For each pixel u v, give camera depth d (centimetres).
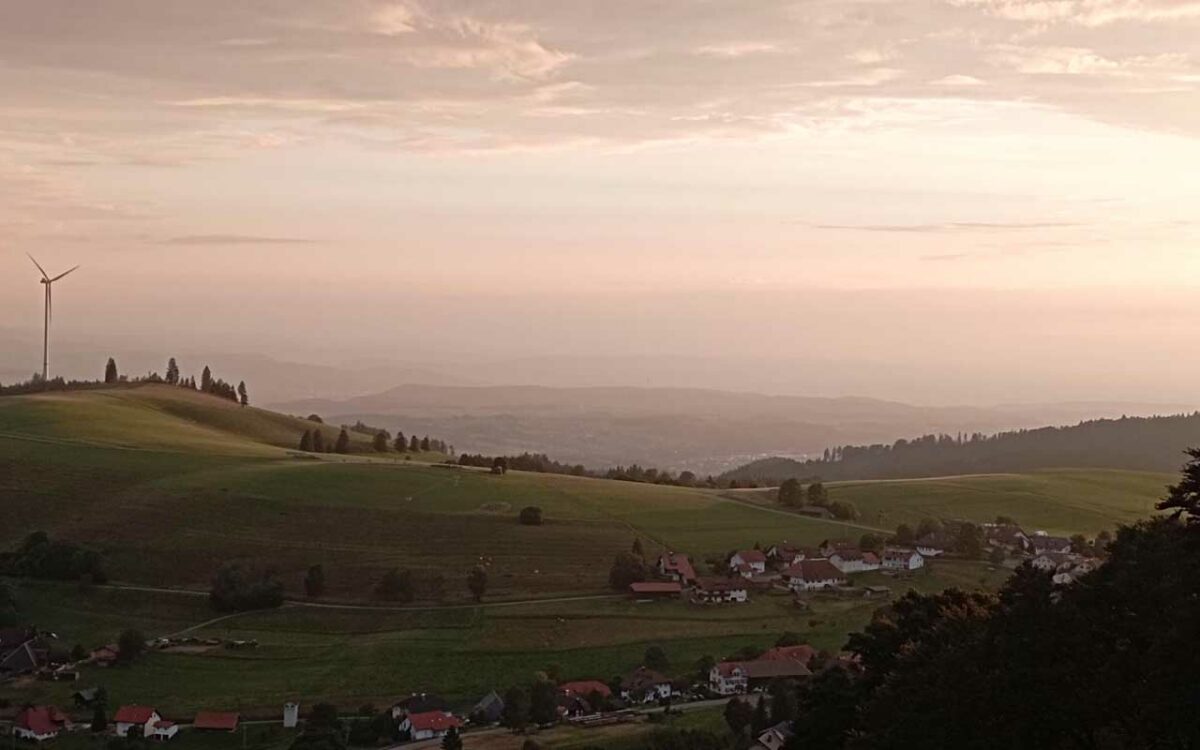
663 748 8506
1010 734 4106
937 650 5031
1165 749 3731
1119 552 4822
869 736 4738
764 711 8806
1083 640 4203
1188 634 3572
